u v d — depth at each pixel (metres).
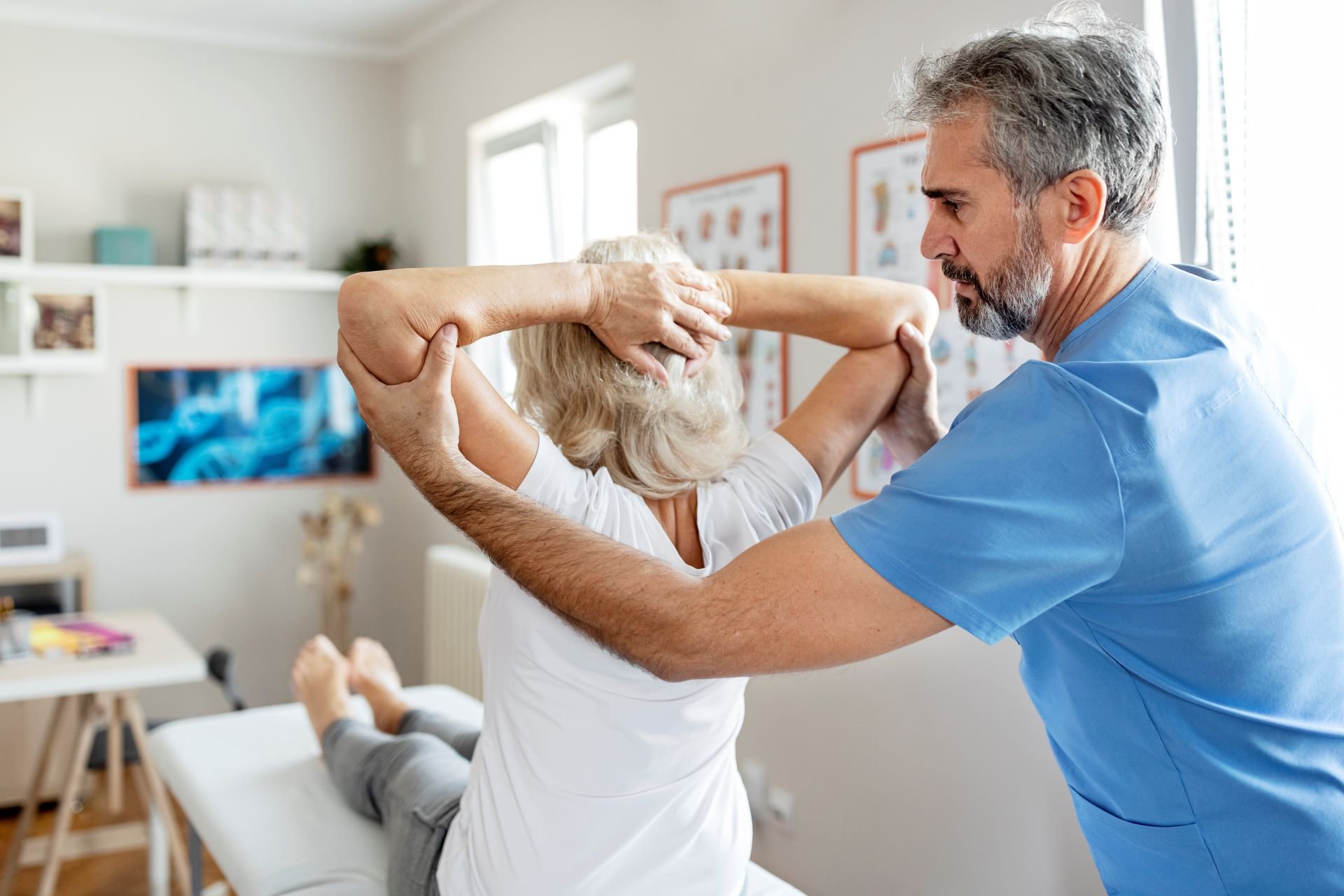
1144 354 0.99
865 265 2.37
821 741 2.54
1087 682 1.02
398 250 4.70
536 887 1.15
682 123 2.96
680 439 1.18
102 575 4.23
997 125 0.99
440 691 2.58
